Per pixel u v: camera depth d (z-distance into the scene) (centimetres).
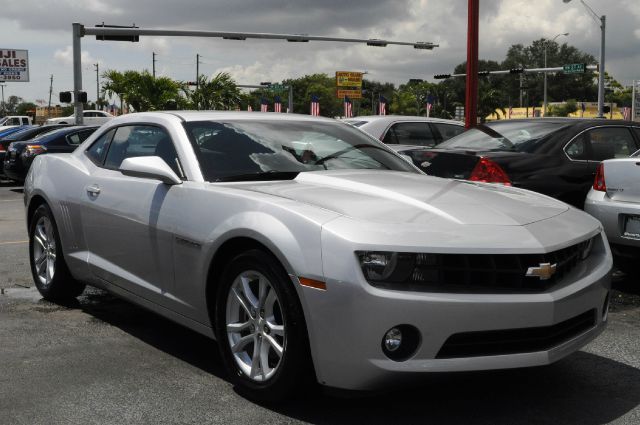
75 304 530
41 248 545
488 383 367
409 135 1170
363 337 292
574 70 3650
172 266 389
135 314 501
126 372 381
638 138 714
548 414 329
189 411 329
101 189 457
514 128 717
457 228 314
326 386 313
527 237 317
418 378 296
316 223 310
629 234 566
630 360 408
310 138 448
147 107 3881
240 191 360
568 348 326
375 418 322
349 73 8825
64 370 384
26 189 553
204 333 377
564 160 661
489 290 303
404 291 293
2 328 465
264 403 337
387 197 350
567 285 326
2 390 354
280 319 330
